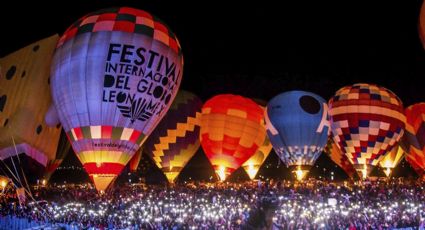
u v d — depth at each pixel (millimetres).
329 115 32906
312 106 31875
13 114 24359
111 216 19953
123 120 20969
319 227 16406
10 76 25125
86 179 55375
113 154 21172
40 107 24672
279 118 31812
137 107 21094
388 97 32625
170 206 21562
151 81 21266
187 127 33594
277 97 33062
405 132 37719
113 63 20703
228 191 28734
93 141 20953
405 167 51656
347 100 32594
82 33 21438
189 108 34000
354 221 17375
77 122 21109
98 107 20703
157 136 33188
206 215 18172
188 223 17500
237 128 32906
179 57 22750
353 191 27156
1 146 24297
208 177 57312
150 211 20484
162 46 21734
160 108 22125
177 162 33719
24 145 24266
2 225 20750
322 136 31922
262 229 5641
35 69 24766
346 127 32156
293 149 31578
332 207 19547
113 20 21625
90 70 20656
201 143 34281
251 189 30094
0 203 26312
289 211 17969
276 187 30844
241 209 19328
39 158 25250
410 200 22906
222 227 16578
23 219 22562
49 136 25641
